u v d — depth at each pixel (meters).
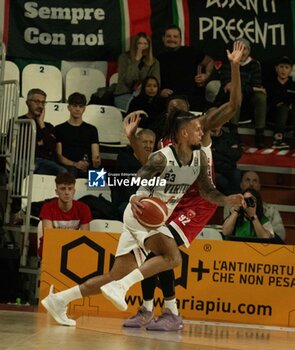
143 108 23.27
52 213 18.23
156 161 13.23
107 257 16.50
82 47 24.50
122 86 23.61
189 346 11.50
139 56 23.73
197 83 23.91
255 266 16.72
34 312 15.34
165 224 13.95
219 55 25.06
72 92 23.98
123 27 24.70
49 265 16.45
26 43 24.20
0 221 20.66
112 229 19.78
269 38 25.16
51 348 10.27
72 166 21.64
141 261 13.60
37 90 22.02
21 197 19.81
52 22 24.39
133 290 16.34
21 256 18.89
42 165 21.38
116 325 14.12
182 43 24.97
